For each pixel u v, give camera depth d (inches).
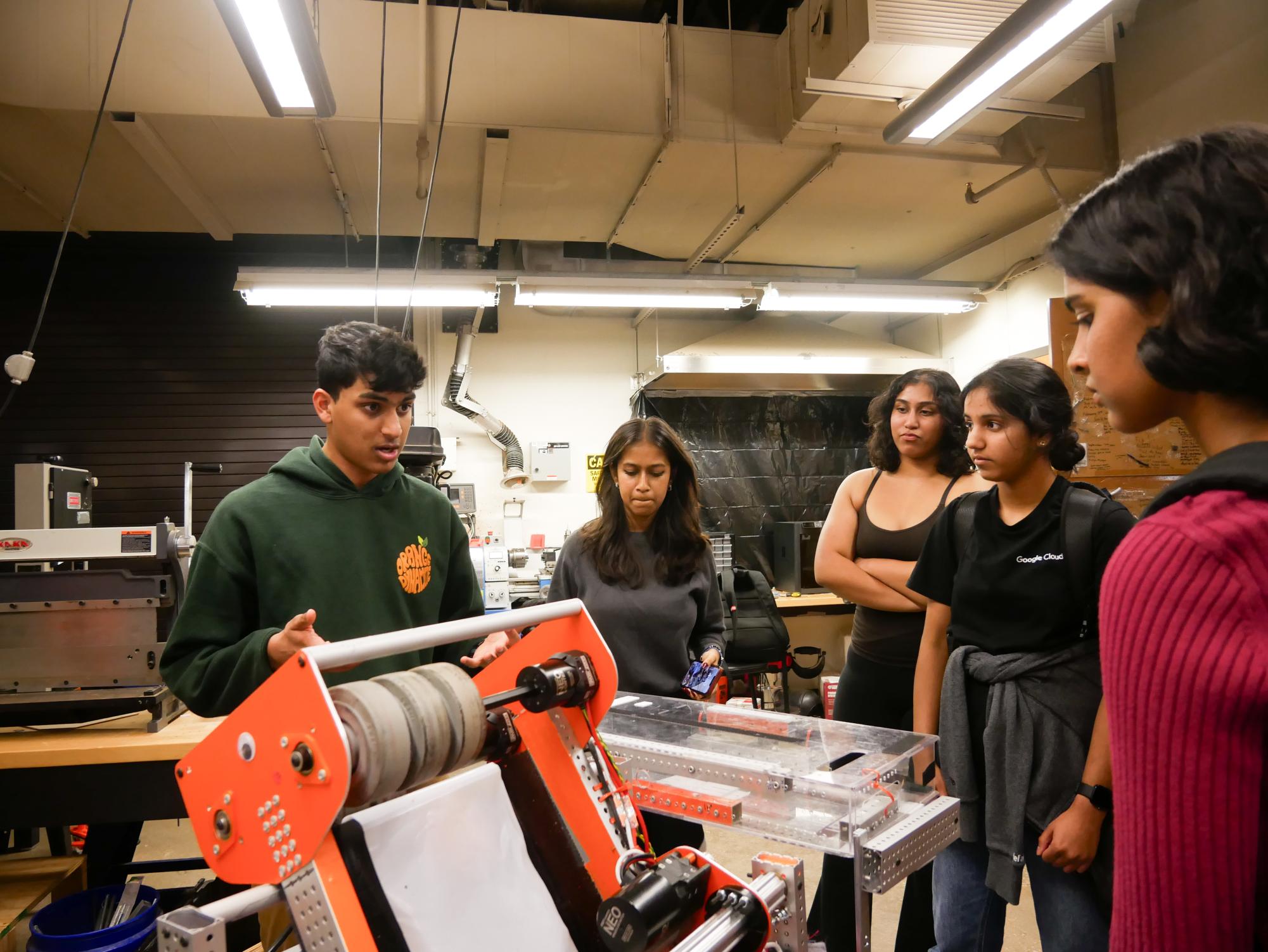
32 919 62.1
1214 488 17.9
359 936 26.2
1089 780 43.9
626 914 30.5
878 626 69.0
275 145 137.4
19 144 133.7
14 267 186.5
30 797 65.6
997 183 155.9
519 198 164.1
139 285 192.2
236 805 29.0
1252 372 17.3
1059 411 48.9
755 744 49.1
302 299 140.5
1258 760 16.2
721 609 75.9
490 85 132.6
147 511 188.9
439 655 59.7
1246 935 16.2
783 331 207.5
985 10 115.2
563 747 38.3
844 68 119.6
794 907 34.4
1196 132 19.4
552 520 209.2
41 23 120.2
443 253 200.8
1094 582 46.9
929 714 57.5
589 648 38.5
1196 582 16.9
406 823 29.7
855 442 218.2
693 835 64.9
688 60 140.2
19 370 97.0
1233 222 17.2
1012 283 180.9
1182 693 16.7
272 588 50.1
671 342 219.9
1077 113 129.0
